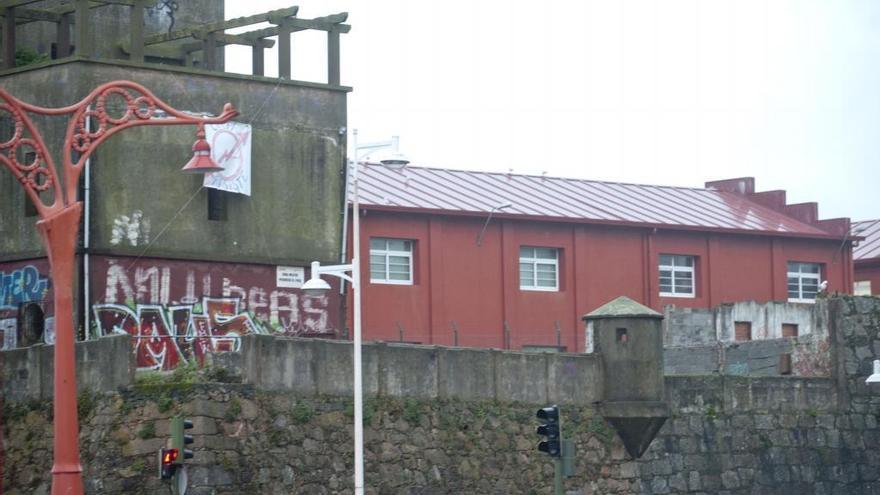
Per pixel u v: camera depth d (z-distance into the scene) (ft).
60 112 105.91
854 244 241.96
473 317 198.29
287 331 153.48
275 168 153.79
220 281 149.69
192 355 136.98
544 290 205.46
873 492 163.73
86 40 144.15
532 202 210.59
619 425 145.38
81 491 101.81
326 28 158.51
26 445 129.39
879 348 167.32
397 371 132.87
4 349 134.31
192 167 110.01
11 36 148.56
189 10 169.68
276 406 123.95
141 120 108.27
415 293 193.57
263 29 159.33
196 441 118.83
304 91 155.94
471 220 199.82
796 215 237.25
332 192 157.48
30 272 145.69
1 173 147.54
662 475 147.74
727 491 151.84
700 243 221.25
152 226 145.79
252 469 121.29
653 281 215.31
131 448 120.37
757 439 155.12
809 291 231.71
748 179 244.42
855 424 163.84
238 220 151.12
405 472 131.54
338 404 128.47
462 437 135.95
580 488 142.41
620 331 146.72
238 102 151.64
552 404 143.13
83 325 141.08
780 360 169.17
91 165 142.92
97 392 123.24
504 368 140.26
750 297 224.53
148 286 145.28
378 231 191.11
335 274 126.21
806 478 158.51
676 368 177.17
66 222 103.19
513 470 139.03
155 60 163.63
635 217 216.54
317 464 125.90
